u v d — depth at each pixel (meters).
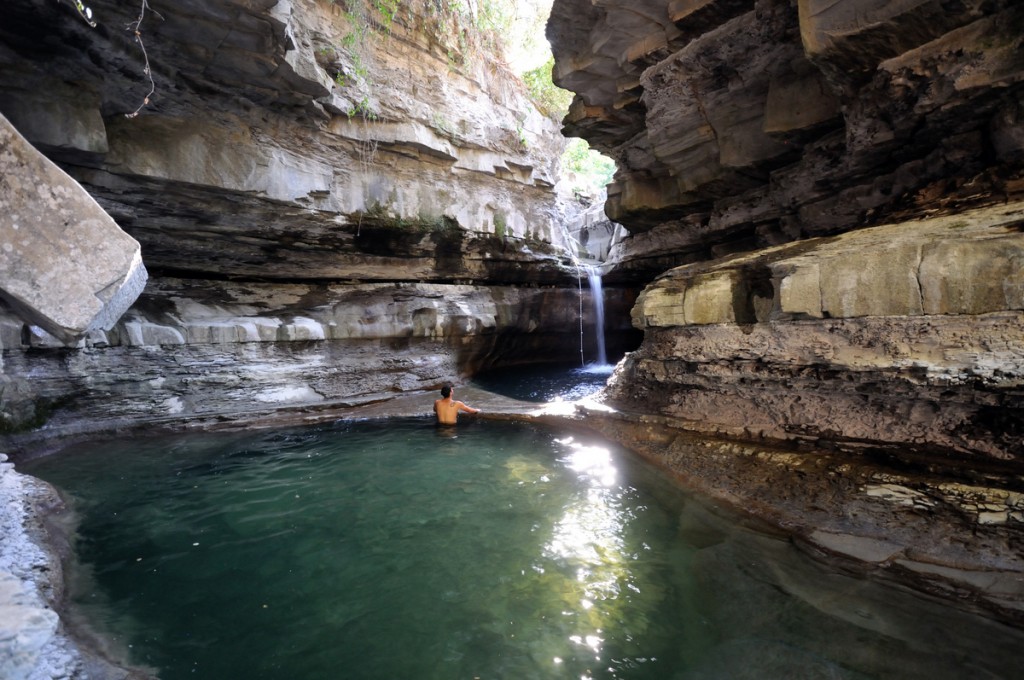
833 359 4.52
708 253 10.29
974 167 5.25
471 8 11.30
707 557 3.78
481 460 6.26
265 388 8.69
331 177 9.12
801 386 4.95
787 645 2.79
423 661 2.80
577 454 6.33
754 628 2.96
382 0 9.34
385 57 9.71
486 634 3.02
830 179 6.66
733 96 7.10
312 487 5.44
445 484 5.47
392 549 4.08
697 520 4.41
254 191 7.83
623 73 7.80
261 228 8.55
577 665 2.74
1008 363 3.46
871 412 4.45
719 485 4.83
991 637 2.73
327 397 9.29
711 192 8.80
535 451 6.54
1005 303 3.52
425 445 6.94
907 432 4.17
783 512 4.18
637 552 3.93
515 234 12.65
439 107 10.70
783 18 5.84
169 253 8.30
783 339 4.96
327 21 8.45
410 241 10.70
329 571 3.75
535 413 8.16
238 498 5.16
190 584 3.58
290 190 8.34
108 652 2.80
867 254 4.27
